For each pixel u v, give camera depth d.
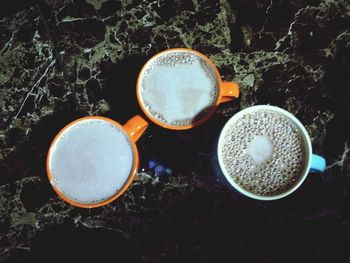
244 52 0.34
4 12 0.35
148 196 0.32
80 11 0.35
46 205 0.32
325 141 0.32
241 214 0.31
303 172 0.28
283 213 0.31
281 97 0.33
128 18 0.35
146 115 0.30
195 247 0.31
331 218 0.31
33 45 0.34
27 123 0.33
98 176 0.29
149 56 0.34
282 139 0.30
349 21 0.34
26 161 0.33
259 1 0.35
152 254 0.31
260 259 0.30
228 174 0.28
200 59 0.32
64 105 0.33
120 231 0.31
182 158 0.32
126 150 0.30
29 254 0.31
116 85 0.34
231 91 0.30
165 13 0.35
